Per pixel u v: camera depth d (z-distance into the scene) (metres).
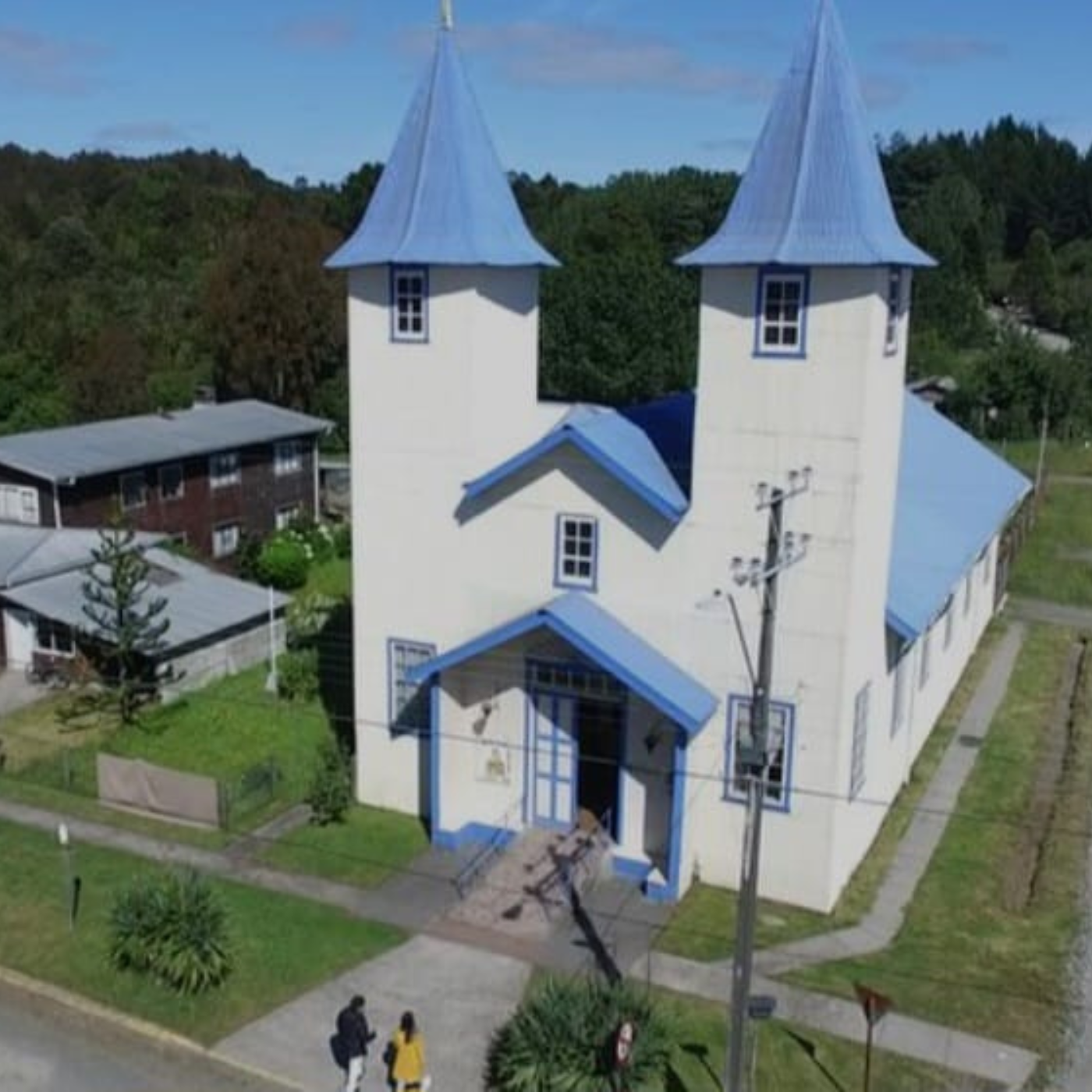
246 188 128.75
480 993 19.92
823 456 21.00
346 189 105.62
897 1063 18.08
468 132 24.52
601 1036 17.39
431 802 25.20
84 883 23.45
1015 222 158.62
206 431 50.12
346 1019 17.59
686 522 22.31
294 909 22.45
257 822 26.09
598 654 21.86
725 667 22.50
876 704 24.02
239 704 32.88
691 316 72.69
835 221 20.56
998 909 22.58
